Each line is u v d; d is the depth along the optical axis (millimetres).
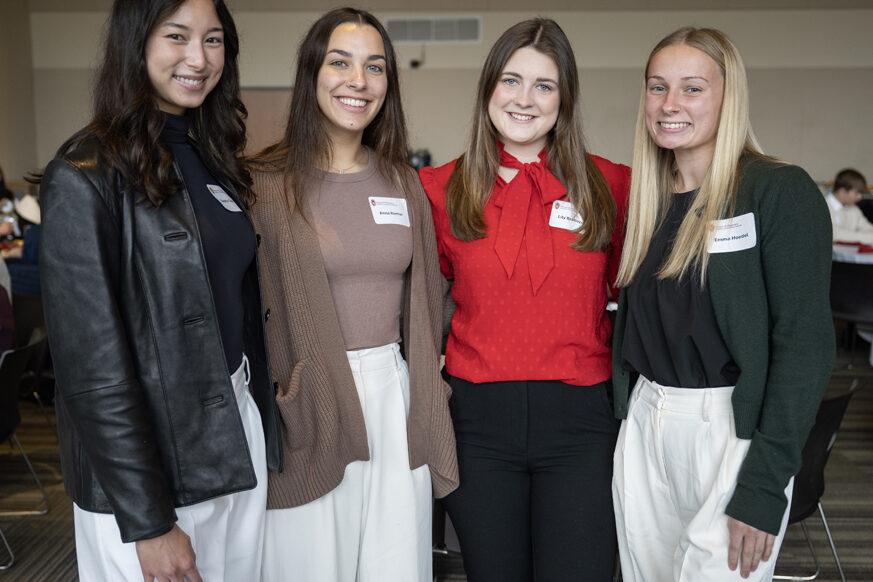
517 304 1781
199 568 1423
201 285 1331
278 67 10070
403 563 1791
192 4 1341
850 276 4574
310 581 1696
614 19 9984
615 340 1781
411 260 1789
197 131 1544
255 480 1387
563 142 1841
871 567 2840
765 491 1467
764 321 1508
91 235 1199
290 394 1592
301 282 1652
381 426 1750
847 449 4180
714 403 1564
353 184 1753
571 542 1771
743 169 1562
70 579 2742
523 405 1782
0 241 6199
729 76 1566
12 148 9703
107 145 1258
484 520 1817
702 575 1545
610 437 1820
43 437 4309
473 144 1863
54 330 1203
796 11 9906
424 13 10055
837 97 10039
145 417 1239
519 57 1774
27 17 10070
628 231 1742
